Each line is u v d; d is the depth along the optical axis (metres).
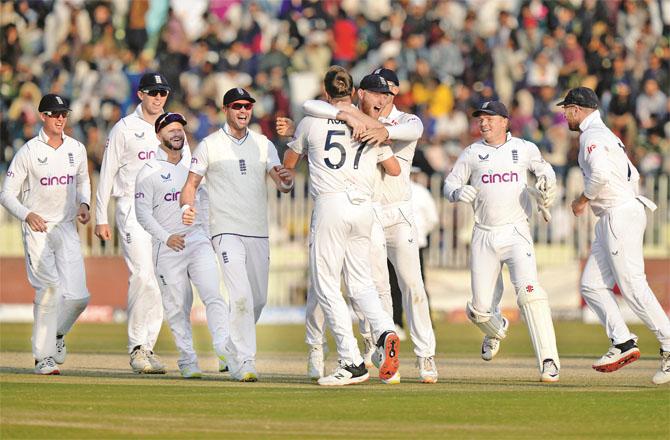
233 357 32.94
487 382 33.25
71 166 36.56
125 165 37.88
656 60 78.38
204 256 34.19
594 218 67.31
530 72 78.31
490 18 84.12
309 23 81.88
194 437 22.56
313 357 33.31
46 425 23.80
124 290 66.00
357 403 27.39
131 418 24.86
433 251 67.69
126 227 37.47
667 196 67.38
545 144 73.00
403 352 47.41
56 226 36.41
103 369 37.81
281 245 67.38
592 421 24.94
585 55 79.44
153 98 37.78
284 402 27.52
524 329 63.41
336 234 30.89
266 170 33.06
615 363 33.34
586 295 34.22
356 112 30.88
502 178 34.06
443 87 77.31
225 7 85.00
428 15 81.50
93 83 78.00
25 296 65.81
